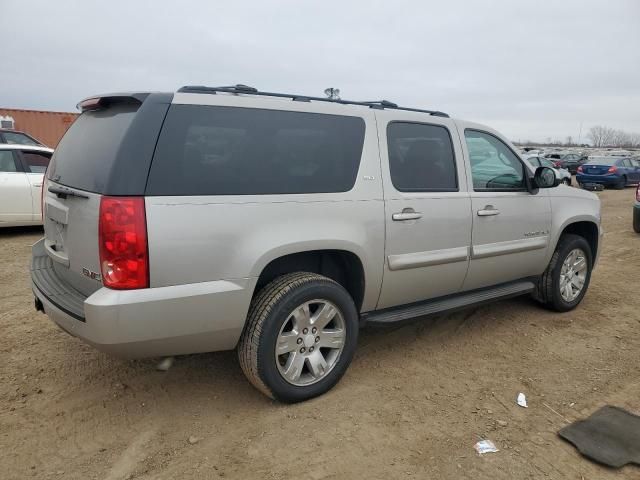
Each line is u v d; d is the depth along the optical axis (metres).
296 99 3.46
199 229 2.78
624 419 3.19
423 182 3.85
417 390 3.52
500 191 4.39
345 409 3.25
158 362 3.82
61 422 3.06
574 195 5.14
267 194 3.06
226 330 2.96
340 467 2.71
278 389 3.15
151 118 2.77
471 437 2.99
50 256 3.30
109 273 2.62
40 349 4.02
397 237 3.63
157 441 2.90
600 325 4.83
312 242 3.17
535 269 4.84
